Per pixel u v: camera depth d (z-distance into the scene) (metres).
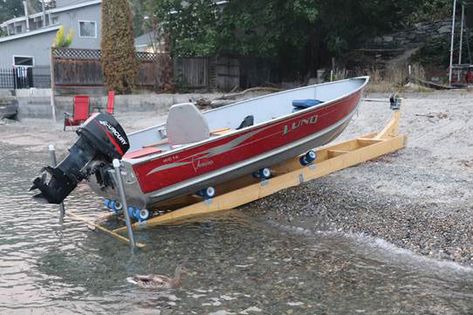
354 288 4.32
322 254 5.11
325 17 18.72
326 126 7.44
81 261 5.11
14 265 5.02
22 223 6.40
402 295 4.16
